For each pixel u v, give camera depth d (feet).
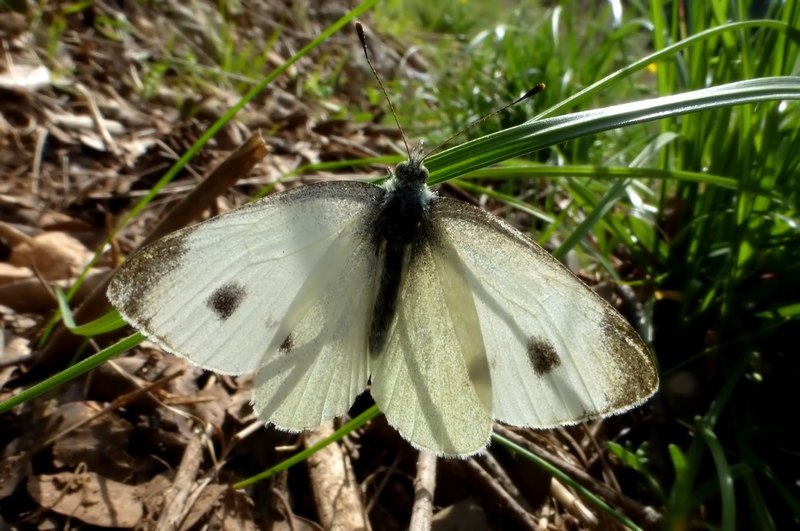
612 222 0.24
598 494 0.19
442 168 0.15
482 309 0.17
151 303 0.15
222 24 0.44
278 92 0.41
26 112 0.29
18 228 0.24
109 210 0.27
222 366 0.16
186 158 0.21
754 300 0.22
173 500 0.17
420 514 0.17
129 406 0.19
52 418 0.18
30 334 0.21
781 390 0.21
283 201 0.17
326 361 0.17
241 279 0.16
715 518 0.19
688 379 0.22
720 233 0.23
